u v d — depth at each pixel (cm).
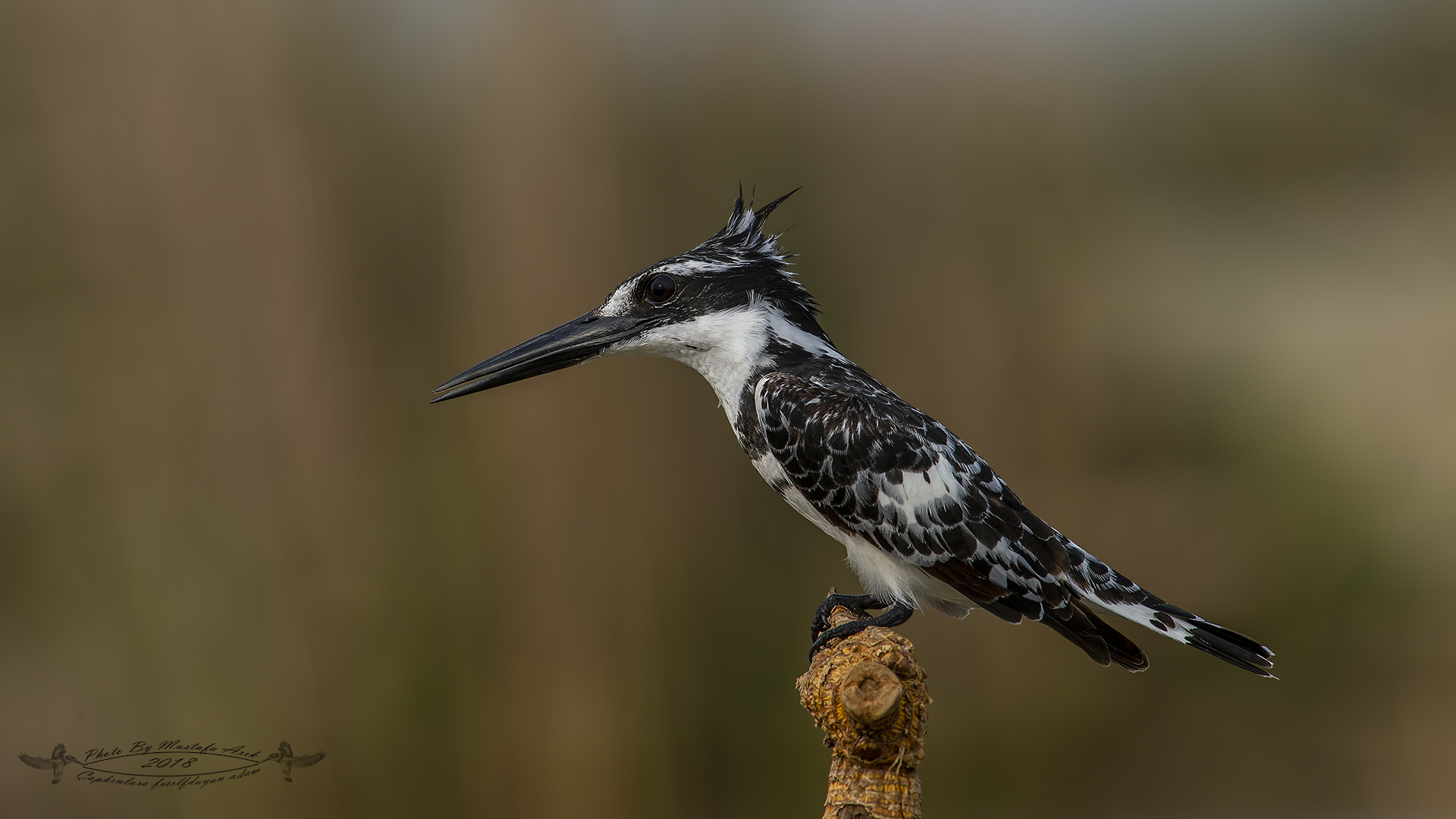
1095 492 1330
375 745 1184
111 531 1166
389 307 1238
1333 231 1576
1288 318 1466
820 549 1259
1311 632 1298
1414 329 1434
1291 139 1639
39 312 1176
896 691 475
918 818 499
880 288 1305
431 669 1195
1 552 1158
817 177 1305
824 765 1204
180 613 1164
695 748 1219
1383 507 1313
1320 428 1369
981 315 1305
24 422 1164
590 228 1232
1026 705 1266
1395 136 1655
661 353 767
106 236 1178
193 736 1159
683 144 1284
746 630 1234
